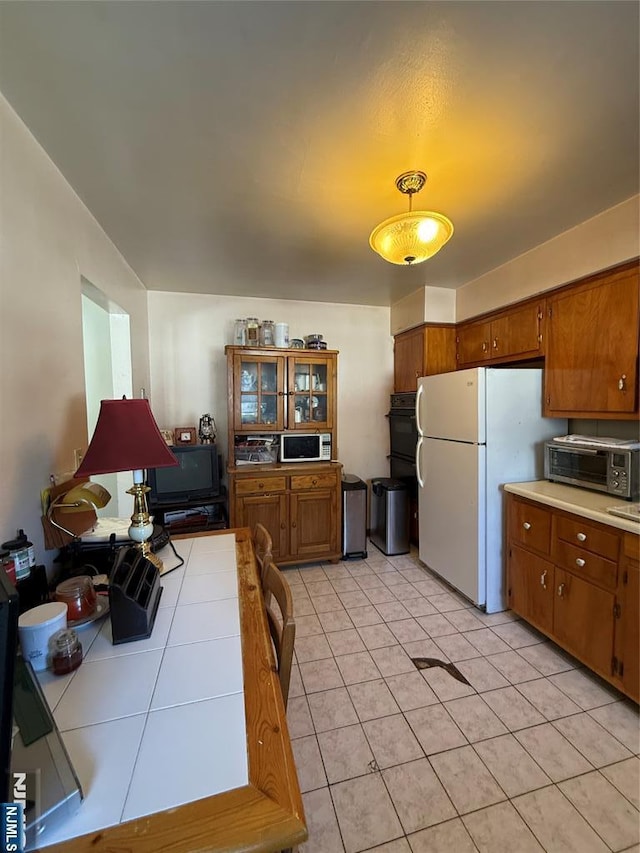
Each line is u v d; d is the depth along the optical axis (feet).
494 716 5.27
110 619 3.26
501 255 8.34
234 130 4.45
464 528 8.20
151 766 2.04
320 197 5.92
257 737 2.23
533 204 6.24
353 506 10.74
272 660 2.92
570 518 6.21
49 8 3.01
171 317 10.83
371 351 12.64
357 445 12.68
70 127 4.29
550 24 3.20
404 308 11.66
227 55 3.47
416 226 5.04
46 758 1.89
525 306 8.38
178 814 1.81
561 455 7.47
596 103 4.09
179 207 6.14
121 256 8.04
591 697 5.60
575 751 4.73
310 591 8.86
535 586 6.95
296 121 4.32
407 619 7.66
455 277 9.74
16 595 1.65
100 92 3.84
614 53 3.49
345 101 4.03
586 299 6.97
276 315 11.69
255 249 7.87
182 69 3.61
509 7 3.05
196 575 4.38
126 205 6.03
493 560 7.88
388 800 4.17
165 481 9.53
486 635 7.12
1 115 3.75
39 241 4.44
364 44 3.37
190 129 4.42
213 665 2.85
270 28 3.21
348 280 9.94
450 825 3.92
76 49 3.38
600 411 6.76
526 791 4.25
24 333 4.03
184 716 2.38
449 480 8.68
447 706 5.44
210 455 9.91
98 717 2.35
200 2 2.98
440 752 4.73
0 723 1.56
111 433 3.87
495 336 9.29
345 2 2.99
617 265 6.38
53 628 2.78
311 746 4.82
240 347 9.93
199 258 8.30
